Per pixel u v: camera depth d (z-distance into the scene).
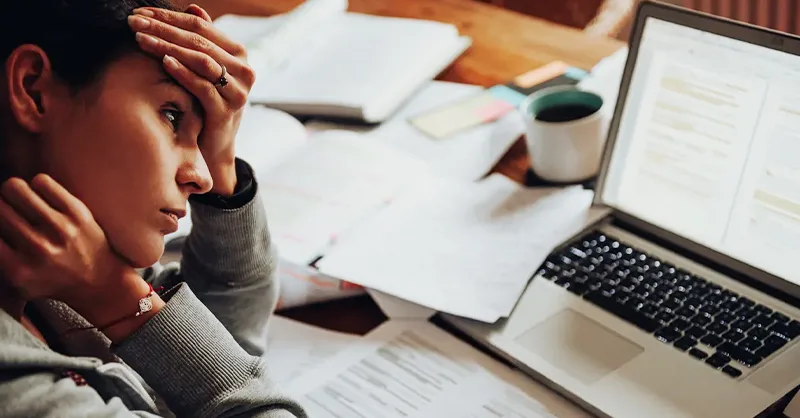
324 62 1.33
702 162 0.89
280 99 1.25
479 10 1.49
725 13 1.78
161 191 0.61
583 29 1.65
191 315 0.66
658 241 0.95
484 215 1.01
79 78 0.56
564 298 0.89
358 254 0.96
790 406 0.74
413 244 0.97
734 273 0.89
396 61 1.29
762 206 0.85
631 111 0.94
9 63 0.55
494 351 0.84
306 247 0.98
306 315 0.92
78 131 0.57
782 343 0.80
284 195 1.06
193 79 0.72
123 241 0.62
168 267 0.89
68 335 0.68
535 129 1.03
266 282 0.88
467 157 1.13
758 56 0.84
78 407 0.55
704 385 0.77
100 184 0.59
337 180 1.08
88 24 0.57
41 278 0.59
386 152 1.13
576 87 1.12
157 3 0.76
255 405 0.67
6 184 0.57
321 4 1.45
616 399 0.77
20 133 0.57
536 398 0.79
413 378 0.82
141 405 0.65
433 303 0.89
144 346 0.64
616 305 0.87
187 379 0.65
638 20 0.92
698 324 0.83
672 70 0.90
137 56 0.59
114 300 0.63
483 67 1.32
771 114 0.83
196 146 0.67
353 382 0.82
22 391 0.54
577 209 0.99
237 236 0.85
